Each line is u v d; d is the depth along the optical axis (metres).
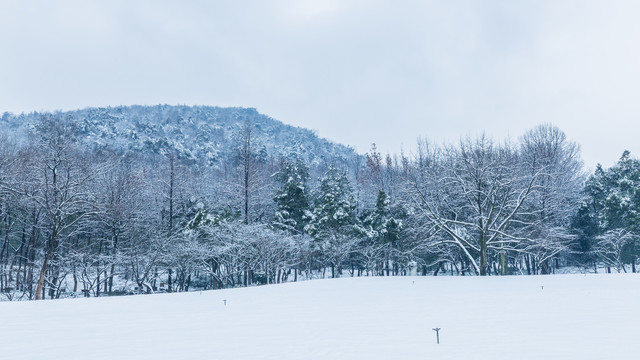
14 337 8.96
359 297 16.06
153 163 70.44
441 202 38.50
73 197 30.95
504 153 40.12
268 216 53.69
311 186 74.06
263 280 47.47
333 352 7.38
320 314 11.92
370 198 61.22
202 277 47.69
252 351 7.55
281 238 41.12
